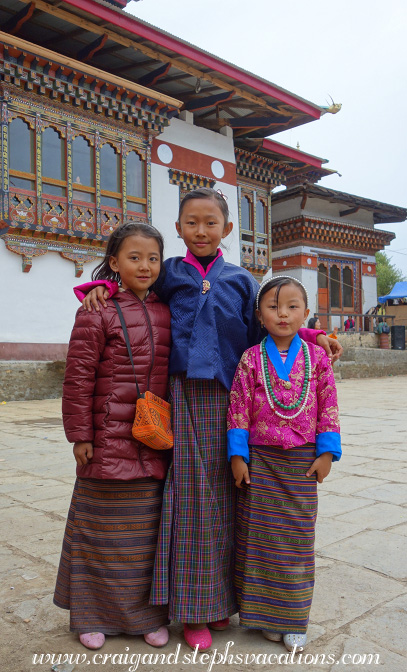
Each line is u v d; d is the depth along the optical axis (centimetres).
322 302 2323
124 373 206
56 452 583
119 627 207
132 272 210
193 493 203
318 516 359
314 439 206
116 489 205
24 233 1179
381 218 2639
